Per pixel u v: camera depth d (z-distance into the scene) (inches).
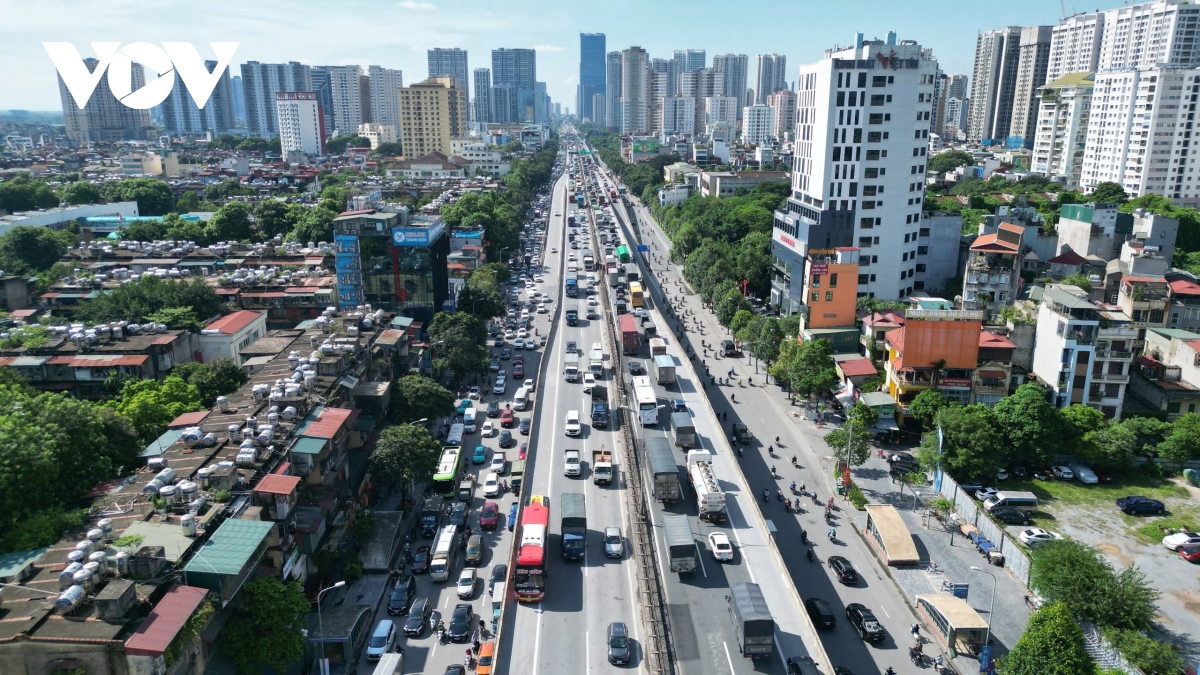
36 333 4825.3
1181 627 3154.5
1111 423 4542.3
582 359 6456.7
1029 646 2733.8
